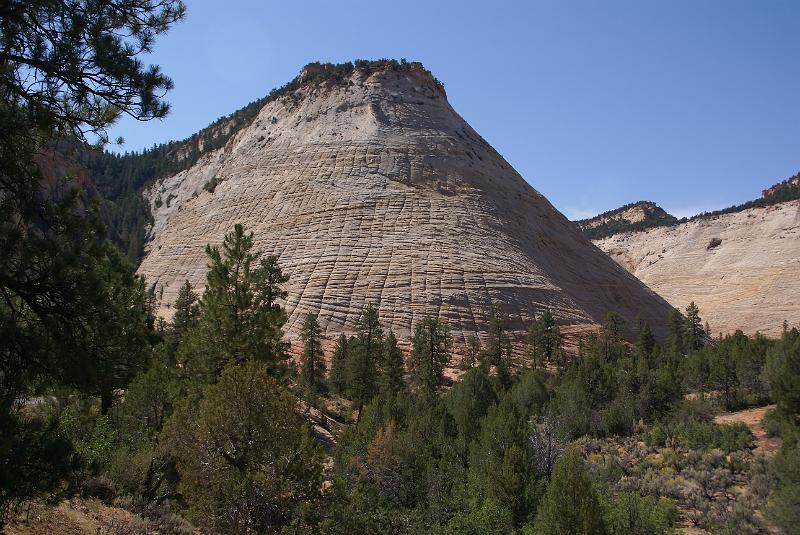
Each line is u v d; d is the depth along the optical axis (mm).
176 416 16312
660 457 27953
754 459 25453
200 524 15164
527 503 21188
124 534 13570
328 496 16359
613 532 17766
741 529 18516
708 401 38094
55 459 9180
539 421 35438
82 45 11250
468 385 40969
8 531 11516
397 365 54406
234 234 27781
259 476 15000
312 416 44375
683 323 90375
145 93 11805
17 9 10812
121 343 12492
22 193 11328
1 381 10555
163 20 12148
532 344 72312
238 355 25609
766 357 42375
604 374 39531
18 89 11281
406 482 25219
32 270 11195
